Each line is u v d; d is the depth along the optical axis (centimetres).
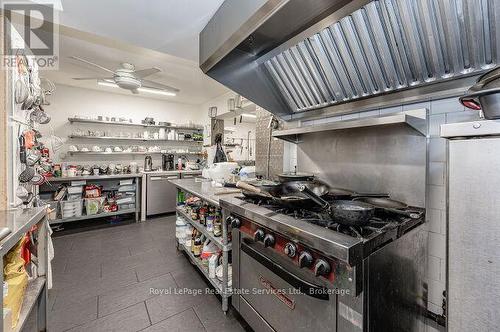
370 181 149
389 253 95
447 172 78
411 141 129
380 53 125
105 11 169
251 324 141
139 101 515
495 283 69
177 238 272
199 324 159
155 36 204
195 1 158
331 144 173
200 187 236
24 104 165
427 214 130
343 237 84
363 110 159
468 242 74
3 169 141
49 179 348
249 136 671
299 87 179
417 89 128
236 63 169
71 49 292
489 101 67
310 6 104
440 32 105
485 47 99
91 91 462
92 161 461
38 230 148
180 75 383
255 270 137
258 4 115
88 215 380
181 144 559
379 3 108
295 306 110
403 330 106
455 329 77
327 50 143
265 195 141
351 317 85
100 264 245
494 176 68
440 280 128
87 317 165
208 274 192
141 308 175
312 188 153
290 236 100
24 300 124
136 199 418
